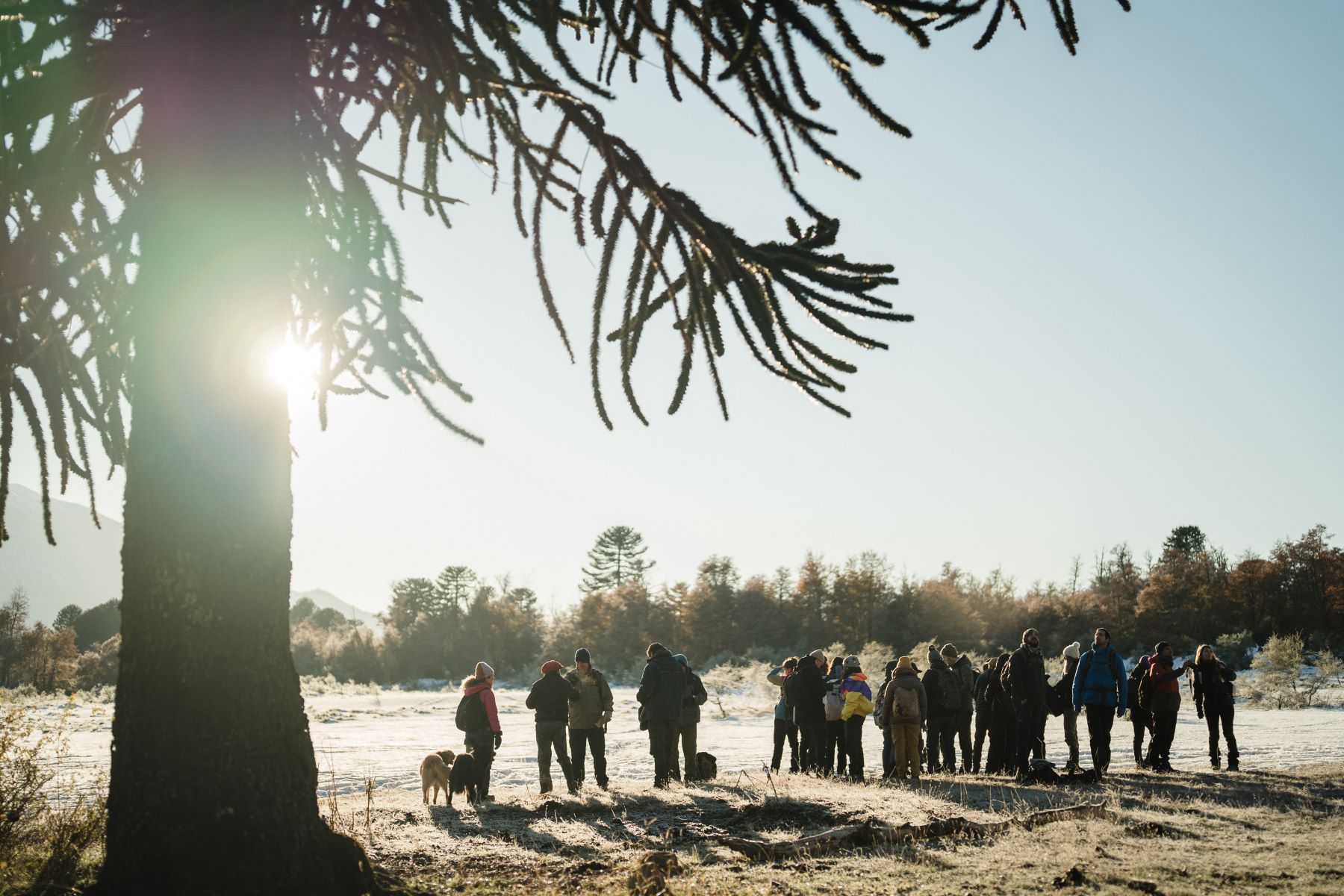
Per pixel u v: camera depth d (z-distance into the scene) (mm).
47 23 4473
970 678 13523
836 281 4617
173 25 4395
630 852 6805
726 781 11148
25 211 4594
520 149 4434
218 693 4695
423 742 25016
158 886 4512
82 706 36000
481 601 104312
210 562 4738
